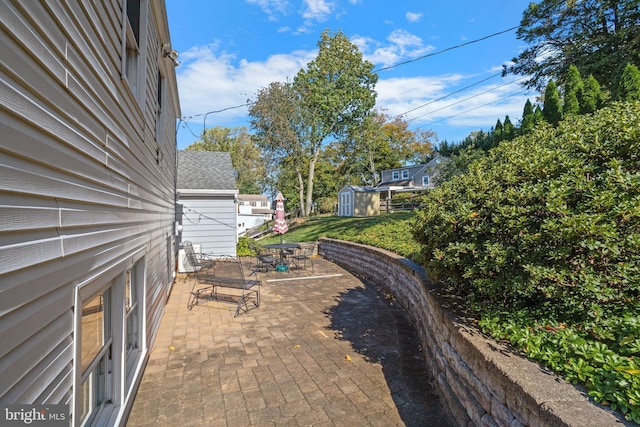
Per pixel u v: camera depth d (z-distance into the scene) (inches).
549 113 409.4
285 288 311.7
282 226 428.8
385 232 405.1
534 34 684.7
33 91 53.1
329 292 295.1
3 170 44.7
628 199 80.0
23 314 49.6
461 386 100.7
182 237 453.7
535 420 61.9
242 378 140.2
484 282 101.1
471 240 110.1
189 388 132.3
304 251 464.4
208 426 107.8
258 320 220.1
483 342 92.8
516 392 68.9
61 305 62.6
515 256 93.7
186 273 400.5
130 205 121.2
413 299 211.9
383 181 1375.5
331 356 161.6
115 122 101.8
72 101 68.8
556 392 64.2
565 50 641.0
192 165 515.5
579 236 79.8
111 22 97.3
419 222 143.6
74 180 69.6
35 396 52.8
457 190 132.1
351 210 913.5
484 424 82.6
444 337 119.3
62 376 62.7
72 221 67.9
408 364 151.3
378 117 1331.2
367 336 188.2
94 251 81.2
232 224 473.7
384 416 112.0
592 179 89.5
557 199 85.5
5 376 44.9
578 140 98.5
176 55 220.2
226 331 199.6
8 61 46.3
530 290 91.0
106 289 102.0
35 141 53.6
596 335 79.7
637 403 54.4
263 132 960.9
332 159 1379.2
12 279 46.7
